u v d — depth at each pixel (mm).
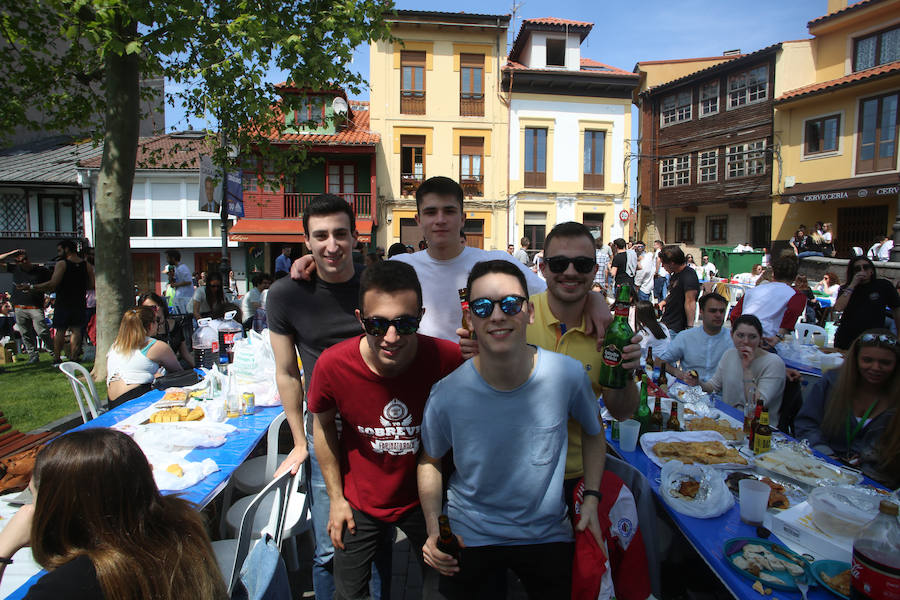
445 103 19641
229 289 9273
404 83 19625
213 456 2764
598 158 20594
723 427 3066
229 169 8523
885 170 16594
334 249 2326
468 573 1886
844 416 3068
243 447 2895
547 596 1882
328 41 6559
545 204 20234
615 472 2275
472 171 20062
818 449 3098
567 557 1878
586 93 20188
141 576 1246
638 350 2025
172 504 1463
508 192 19984
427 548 1853
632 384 2109
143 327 4145
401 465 2047
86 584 1194
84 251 8875
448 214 2727
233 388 3529
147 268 19672
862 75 16875
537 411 1784
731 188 21453
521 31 21375
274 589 1666
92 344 9070
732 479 2438
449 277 2811
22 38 6949
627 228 20609
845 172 17656
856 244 17703
